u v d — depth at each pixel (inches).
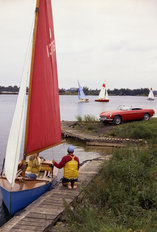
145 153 417.4
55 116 353.7
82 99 4261.8
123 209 238.2
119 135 745.6
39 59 305.7
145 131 722.8
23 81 277.3
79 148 679.1
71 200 274.5
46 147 337.7
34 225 216.5
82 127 946.1
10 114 1940.2
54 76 345.4
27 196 281.6
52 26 331.0
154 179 309.7
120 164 342.6
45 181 309.7
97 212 238.2
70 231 203.0
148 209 245.9
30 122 303.3
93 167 425.1
